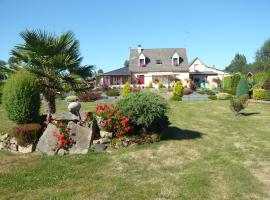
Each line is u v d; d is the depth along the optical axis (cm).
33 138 923
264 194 632
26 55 1111
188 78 5353
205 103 2359
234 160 860
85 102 2541
